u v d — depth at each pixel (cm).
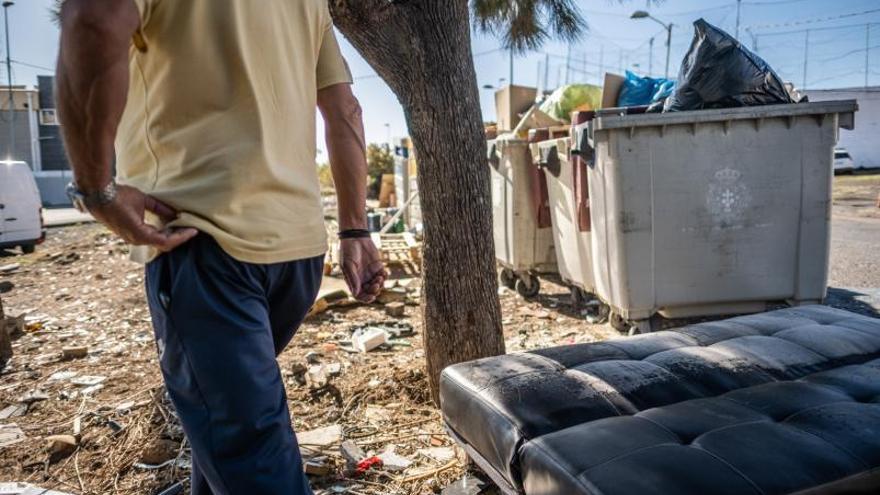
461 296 311
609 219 405
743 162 392
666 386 187
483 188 311
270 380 135
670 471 134
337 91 162
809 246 401
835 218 1192
